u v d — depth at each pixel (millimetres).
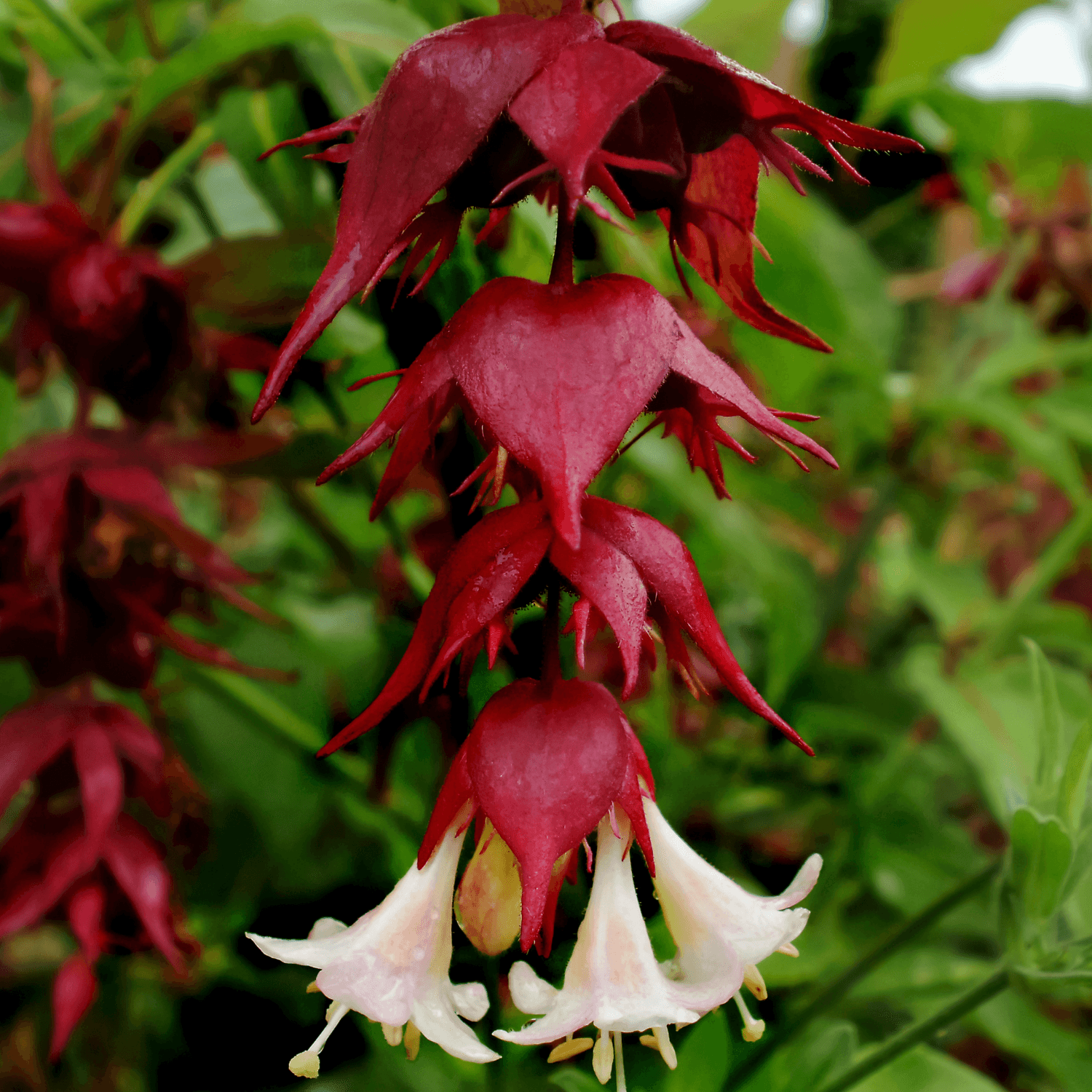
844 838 563
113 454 303
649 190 240
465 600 234
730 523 462
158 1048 490
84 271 299
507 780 234
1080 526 630
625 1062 354
